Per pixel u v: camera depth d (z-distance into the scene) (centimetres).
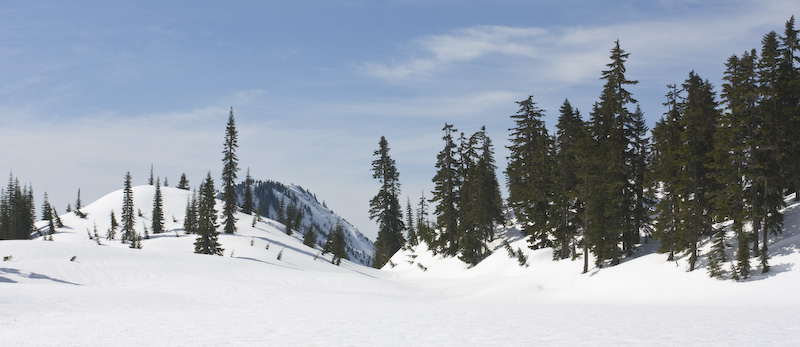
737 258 3159
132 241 7706
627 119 4247
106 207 11919
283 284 4466
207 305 2977
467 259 6344
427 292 4638
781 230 3306
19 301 2630
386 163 9388
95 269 4206
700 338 1359
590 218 4131
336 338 1538
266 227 9881
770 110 3158
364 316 2273
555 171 5003
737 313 2100
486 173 6525
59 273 3897
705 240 3800
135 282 4028
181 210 11538
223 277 4553
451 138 7175
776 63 3312
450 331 1661
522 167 5825
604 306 2736
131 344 1444
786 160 3231
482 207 6319
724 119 3316
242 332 1705
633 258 4175
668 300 2972
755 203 3053
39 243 4741
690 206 3347
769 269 2888
